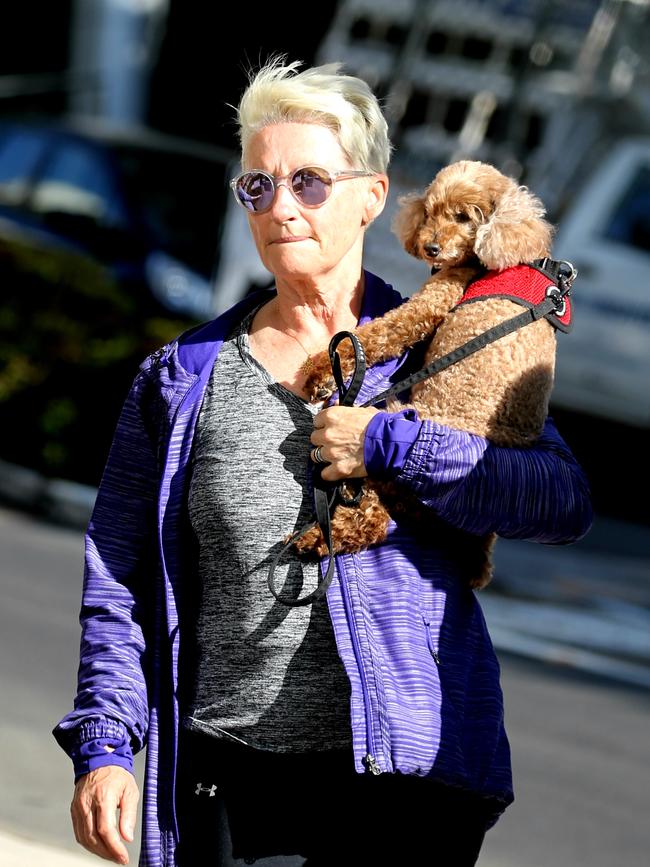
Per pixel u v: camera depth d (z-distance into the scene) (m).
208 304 23.83
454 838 5.17
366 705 5.00
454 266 6.13
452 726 5.09
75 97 37.16
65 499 19.44
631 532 25.22
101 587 5.59
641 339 24.56
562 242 25.23
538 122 28.20
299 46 34.09
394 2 29.91
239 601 5.31
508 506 5.13
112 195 24.62
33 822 9.15
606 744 12.95
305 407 5.50
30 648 12.70
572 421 25.86
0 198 24.94
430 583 5.29
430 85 29.19
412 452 5.07
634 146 25.58
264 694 5.21
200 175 25.45
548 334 5.63
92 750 5.20
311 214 5.61
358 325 5.79
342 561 5.24
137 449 5.74
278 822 5.16
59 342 20.45
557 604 19.34
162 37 36.41
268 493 5.35
